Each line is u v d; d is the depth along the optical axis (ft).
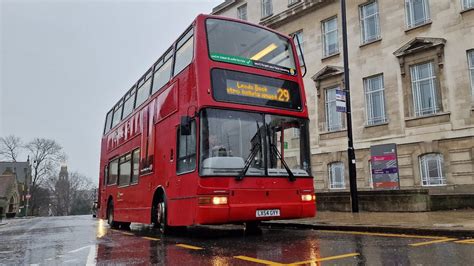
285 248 23.29
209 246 25.66
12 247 30.96
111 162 53.57
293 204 29.01
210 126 27.50
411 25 66.85
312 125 79.92
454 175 58.18
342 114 75.20
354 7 75.36
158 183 34.19
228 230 38.11
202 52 28.96
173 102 32.73
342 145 74.13
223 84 28.78
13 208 254.88
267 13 95.09
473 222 30.45
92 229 50.57
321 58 80.07
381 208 47.06
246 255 21.18
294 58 33.78
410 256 18.80
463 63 59.31
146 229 47.65
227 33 30.86
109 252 25.31
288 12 86.33
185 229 37.11
